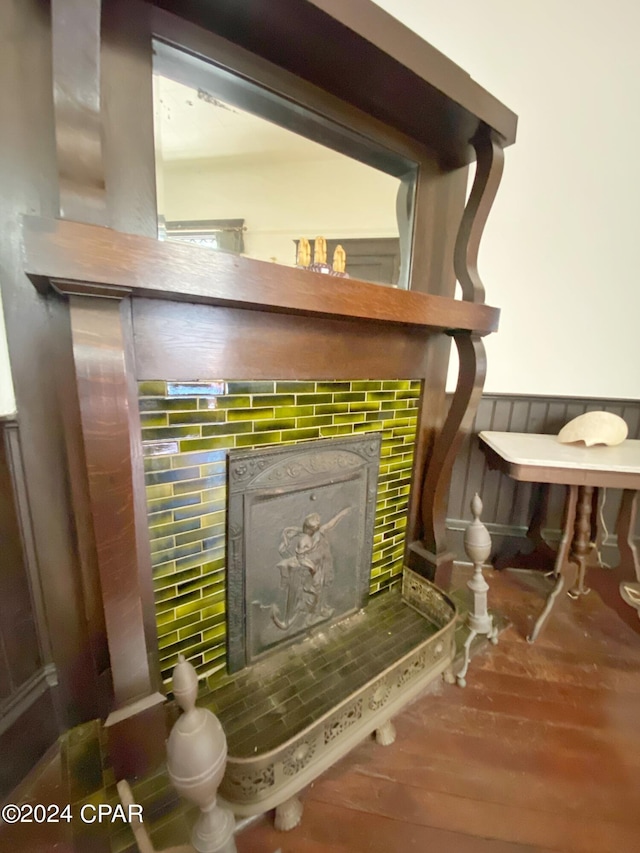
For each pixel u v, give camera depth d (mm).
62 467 831
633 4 1338
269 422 1033
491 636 1339
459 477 1854
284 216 1078
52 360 777
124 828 775
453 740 1015
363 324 1149
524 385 1733
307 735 825
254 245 1039
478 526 1248
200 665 1056
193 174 908
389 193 1228
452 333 1284
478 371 1254
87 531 859
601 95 1434
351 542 1318
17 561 835
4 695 823
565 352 1677
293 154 1054
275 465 1060
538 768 949
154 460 867
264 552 1100
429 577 1479
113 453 691
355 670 1150
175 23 736
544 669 1262
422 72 858
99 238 583
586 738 1031
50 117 683
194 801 605
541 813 854
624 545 1431
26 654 871
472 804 867
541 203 1556
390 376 1269
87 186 586
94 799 822
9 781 830
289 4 682
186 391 877
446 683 1195
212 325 860
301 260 1138
